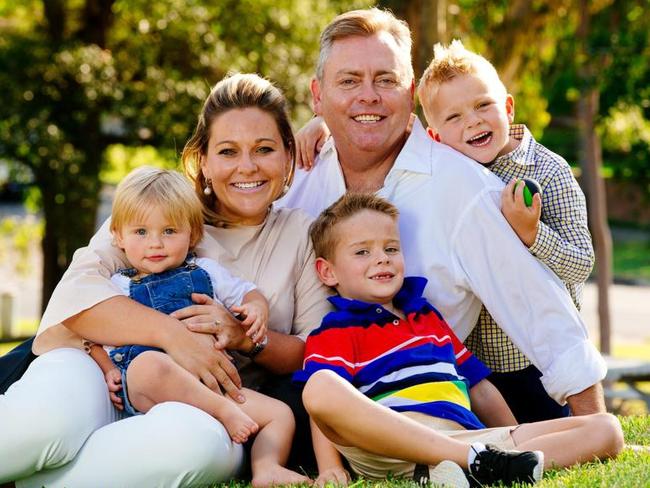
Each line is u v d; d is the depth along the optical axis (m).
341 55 4.25
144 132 13.92
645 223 30.84
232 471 3.55
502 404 3.88
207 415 3.46
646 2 10.80
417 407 3.53
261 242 4.11
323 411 3.37
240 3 13.55
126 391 3.64
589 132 11.70
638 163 12.05
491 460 3.23
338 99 4.23
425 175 4.18
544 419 4.27
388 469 3.51
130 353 3.71
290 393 3.80
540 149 4.61
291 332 4.11
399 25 4.36
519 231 4.00
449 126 4.66
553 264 4.07
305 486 3.38
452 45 4.80
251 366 4.03
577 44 10.95
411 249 4.12
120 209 3.91
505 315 4.00
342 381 3.40
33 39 13.45
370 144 4.25
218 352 3.72
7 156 13.30
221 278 3.97
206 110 4.07
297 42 13.81
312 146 4.61
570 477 3.24
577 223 4.36
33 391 3.40
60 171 13.38
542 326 3.94
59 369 3.52
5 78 13.05
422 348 3.69
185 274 3.92
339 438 3.46
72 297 3.73
